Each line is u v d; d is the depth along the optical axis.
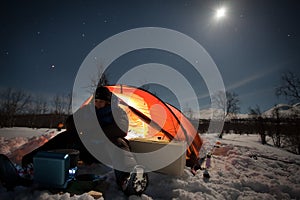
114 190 2.61
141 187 2.44
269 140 15.20
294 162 5.02
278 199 2.76
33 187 2.37
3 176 2.29
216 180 3.22
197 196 2.57
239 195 2.75
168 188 2.85
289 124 12.53
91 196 2.17
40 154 2.24
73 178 2.42
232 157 4.89
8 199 2.15
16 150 4.27
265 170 4.12
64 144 3.15
